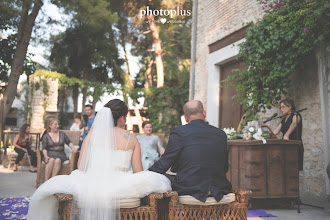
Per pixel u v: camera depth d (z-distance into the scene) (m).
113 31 23.80
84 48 22.73
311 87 6.22
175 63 23.98
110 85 15.94
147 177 2.57
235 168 5.02
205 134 2.90
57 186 2.46
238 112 9.01
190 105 3.09
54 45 23.03
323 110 5.82
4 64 17.02
